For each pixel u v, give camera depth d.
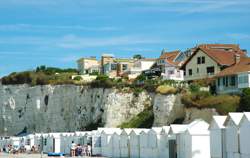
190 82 110.88
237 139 42.75
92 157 73.69
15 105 146.88
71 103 131.38
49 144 95.25
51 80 141.50
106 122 116.88
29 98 144.00
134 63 179.25
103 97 121.00
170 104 98.94
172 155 55.31
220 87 97.50
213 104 85.75
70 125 129.88
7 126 147.12
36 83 143.62
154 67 159.25
